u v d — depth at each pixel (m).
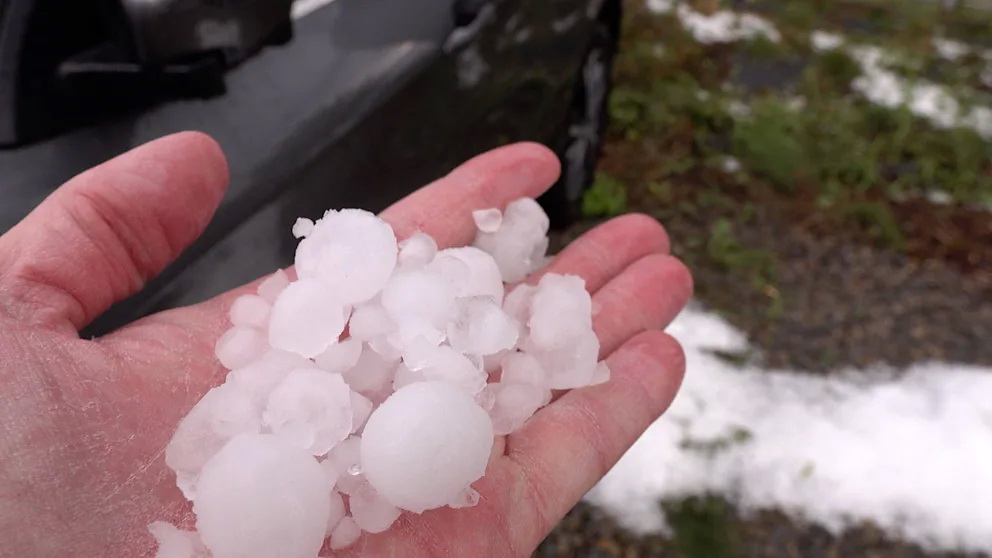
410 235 0.21
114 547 0.13
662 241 0.25
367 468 0.14
